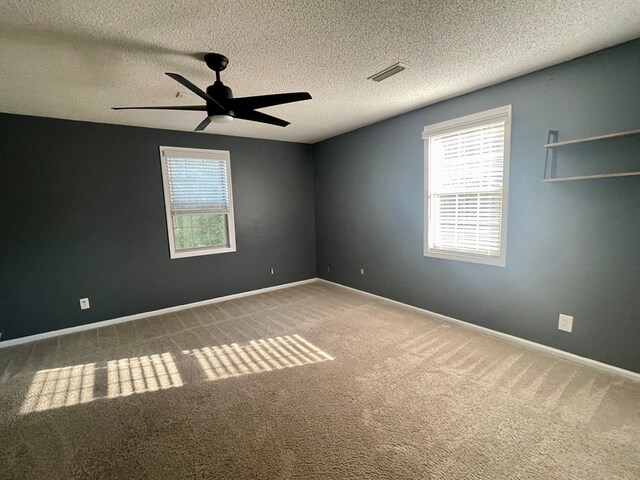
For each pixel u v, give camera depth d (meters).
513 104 2.66
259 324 3.52
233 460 1.61
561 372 2.33
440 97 3.10
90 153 3.53
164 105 3.03
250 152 4.71
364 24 1.79
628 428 1.74
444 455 1.60
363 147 4.27
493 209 2.93
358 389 2.20
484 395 2.08
